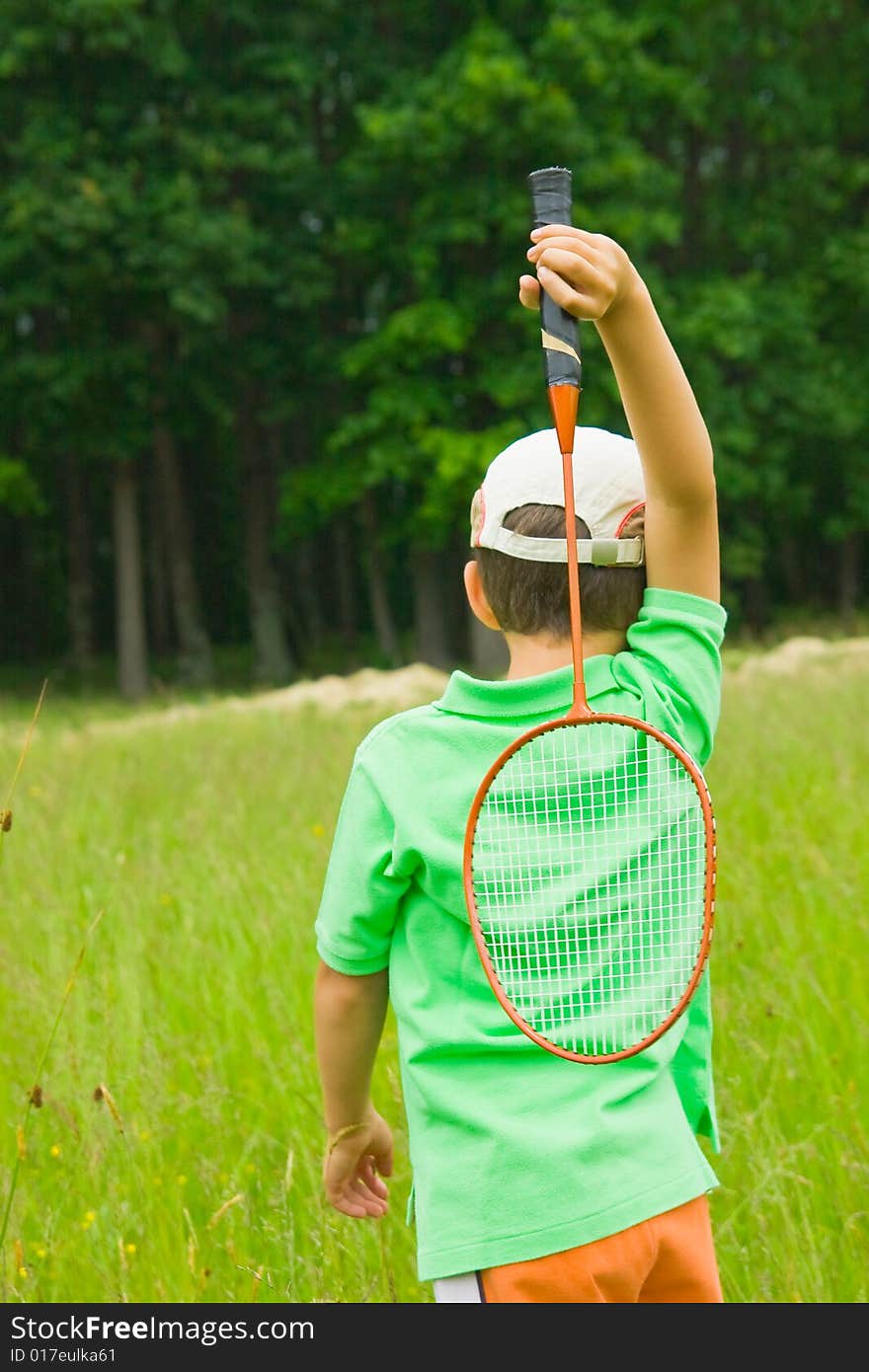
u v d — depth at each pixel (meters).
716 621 1.68
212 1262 2.63
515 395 26.17
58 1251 2.64
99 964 4.16
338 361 28.77
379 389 26.91
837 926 4.04
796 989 3.43
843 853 4.79
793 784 6.36
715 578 1.71
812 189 32.88
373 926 1.67
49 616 41.62
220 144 27.08
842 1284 2.39
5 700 28.09
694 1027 1.68
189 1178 2.97
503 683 1.64
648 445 1.65
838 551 39.88
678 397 1.62
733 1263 2.44
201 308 25.59
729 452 29.61
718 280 29.23
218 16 27.98
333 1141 1.86
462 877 1.56
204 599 43.00
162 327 28.77
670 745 1.46
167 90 27.84
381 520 30.66
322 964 1.73
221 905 4.80
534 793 1.60
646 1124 1.52
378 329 29.77
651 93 27.58
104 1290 2.54
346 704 15.97
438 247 27.70
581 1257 1.46
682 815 1.60
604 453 1.68
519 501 1.67
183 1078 3.52
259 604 31.66
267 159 27.08
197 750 10.03
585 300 1.48
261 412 30.77
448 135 25.95
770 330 30.72
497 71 25.30
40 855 5.83
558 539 1.65
